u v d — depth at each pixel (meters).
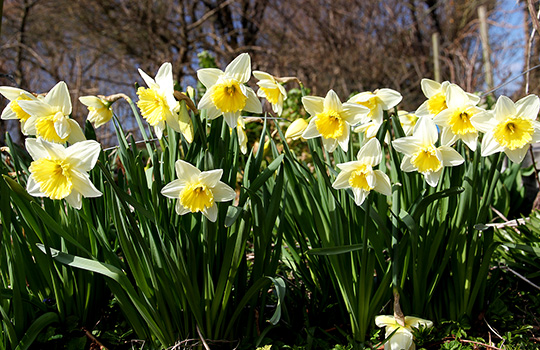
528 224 1.29
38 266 1.09
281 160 1.06
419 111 1.08
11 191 1.03
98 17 6.47
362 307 1.09
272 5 7.09
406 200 1.11
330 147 1.05
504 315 1.15
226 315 1.10
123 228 1.06
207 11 7.54
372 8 6.90
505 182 1.80
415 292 1.10
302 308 1.16
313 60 6.28
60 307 1.08
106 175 0.99
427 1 7.36
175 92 1.00
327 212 1.09
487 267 1.12
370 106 1.06
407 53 6.78
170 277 1.06
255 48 6.37
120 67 6.66
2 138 3.23
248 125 2.58
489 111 1.01
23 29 5.66
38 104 0.99
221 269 1.05
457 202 1.12
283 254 1.25
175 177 1.06
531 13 1.34
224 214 1.06
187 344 1.06
